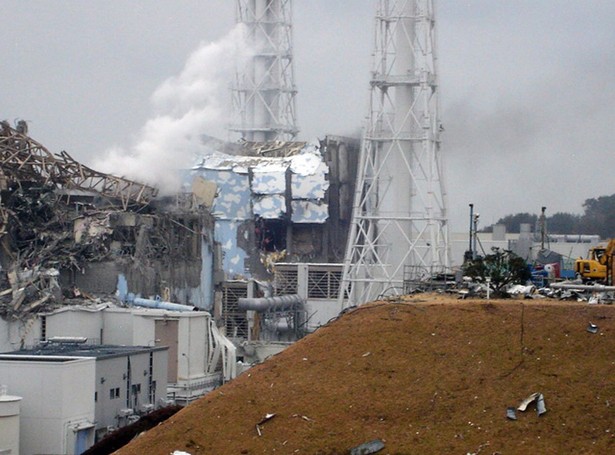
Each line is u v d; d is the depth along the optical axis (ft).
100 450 376.68
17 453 401.08
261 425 266.16
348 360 280.31
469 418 258.16
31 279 614.34
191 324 568.00
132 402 479.00
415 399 265.34
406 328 286.05
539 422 254.06
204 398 279.28
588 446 245.86
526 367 268.62
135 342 571.28
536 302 296.10
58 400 421.59
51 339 531.09
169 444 265.54
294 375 279.08
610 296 323.16
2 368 426.10
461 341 279.08
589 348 270.87
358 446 254.88
